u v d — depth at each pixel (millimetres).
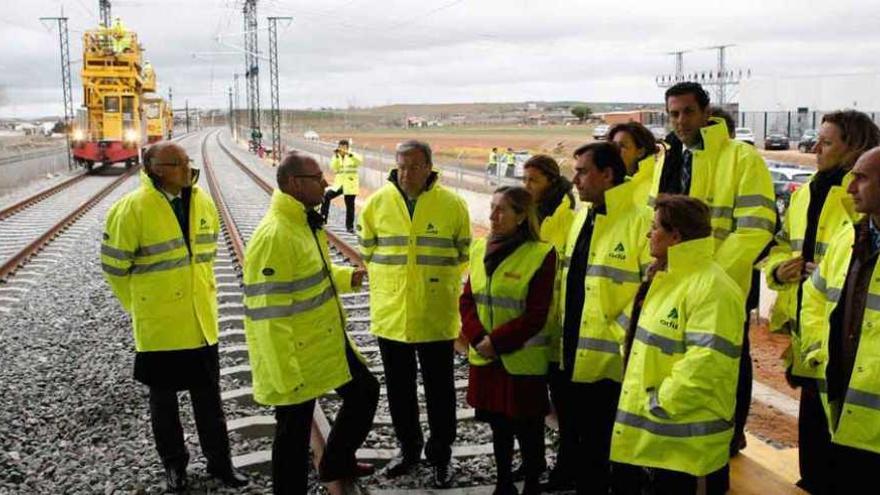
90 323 9391
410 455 5309
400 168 5195
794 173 25359
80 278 12078
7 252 14172
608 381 4430
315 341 4633
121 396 6945
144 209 5059
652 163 5074
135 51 37688
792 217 4652
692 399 3498
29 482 5285
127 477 5348
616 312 4320
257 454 5566
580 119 185875
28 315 9789
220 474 5254
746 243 4402
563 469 4926
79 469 5480
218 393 5312
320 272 4672
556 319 4781
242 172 37469
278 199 4586
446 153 55312
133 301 5129
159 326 5094
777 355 8531
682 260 3650
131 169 39219
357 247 14156
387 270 5324
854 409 3639
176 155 5090
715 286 3545
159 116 55281
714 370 3471
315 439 5797
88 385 7238
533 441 4719
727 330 3494
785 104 62031
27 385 7219
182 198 5270
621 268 4289
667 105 4715
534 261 4535
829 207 4363
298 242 4547
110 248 5074
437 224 5262
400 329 5219
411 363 5375
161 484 5246
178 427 5184
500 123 180625
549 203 5211
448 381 5270
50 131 108688
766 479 4594
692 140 4719
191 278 5168
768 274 4477
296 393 4574
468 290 4805
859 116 4297
